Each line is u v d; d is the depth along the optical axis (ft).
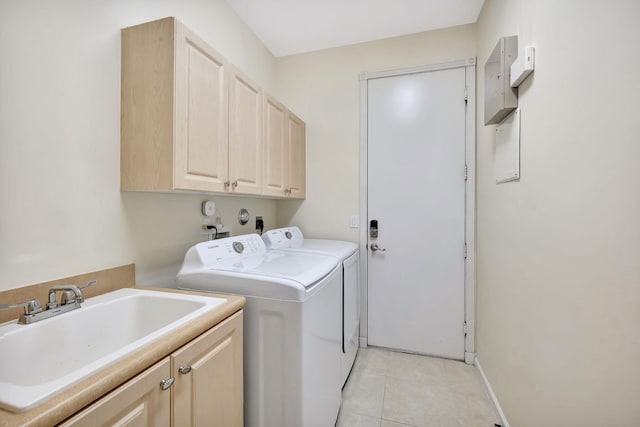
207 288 4.33
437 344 7.76
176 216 5.24
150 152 3.96
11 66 3.03
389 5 6.70
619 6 2.49
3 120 2.98
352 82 8.38
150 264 4.70
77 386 1.98
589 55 2.88
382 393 6.22
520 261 4.55
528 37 4.23
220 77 4.75
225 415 3.55
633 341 2.40
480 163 7.06
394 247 8.07
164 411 2.65
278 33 7.79
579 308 3.07
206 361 3.19
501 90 4.75
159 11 4.75
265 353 4.07
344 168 8.48
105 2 3.92
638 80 2.31
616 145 2.54
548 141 3.66
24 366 2.74
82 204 3.70
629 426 2.45
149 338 2.62
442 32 7.62
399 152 8.02
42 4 3.28
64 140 3.50
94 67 3.80
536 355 4.02
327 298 4.82
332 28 7.58
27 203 3.17
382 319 8.17
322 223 8.68
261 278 4.08
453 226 7.63
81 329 3.26
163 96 3.87
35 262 3.24
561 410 3.42
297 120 8.13
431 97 7.75
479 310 7.13
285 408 4.00
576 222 3.10
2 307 2.70
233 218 6.95
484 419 5.47
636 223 2.35
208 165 4.46
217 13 6.23
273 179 6.67
